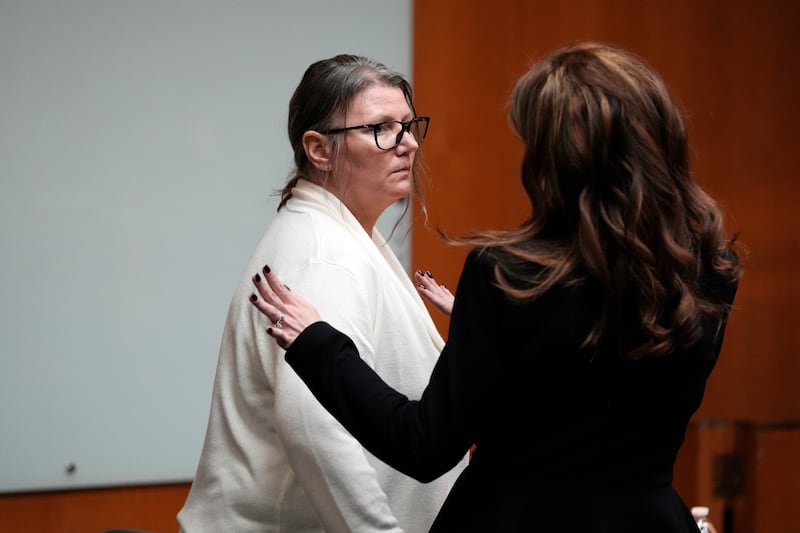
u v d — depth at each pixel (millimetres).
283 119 11461
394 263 6742
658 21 13391
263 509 5941
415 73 12156
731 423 13992
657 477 4637
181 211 11055
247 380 6074
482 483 4680
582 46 4652
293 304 4848
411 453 4527
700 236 4570
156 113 10992
